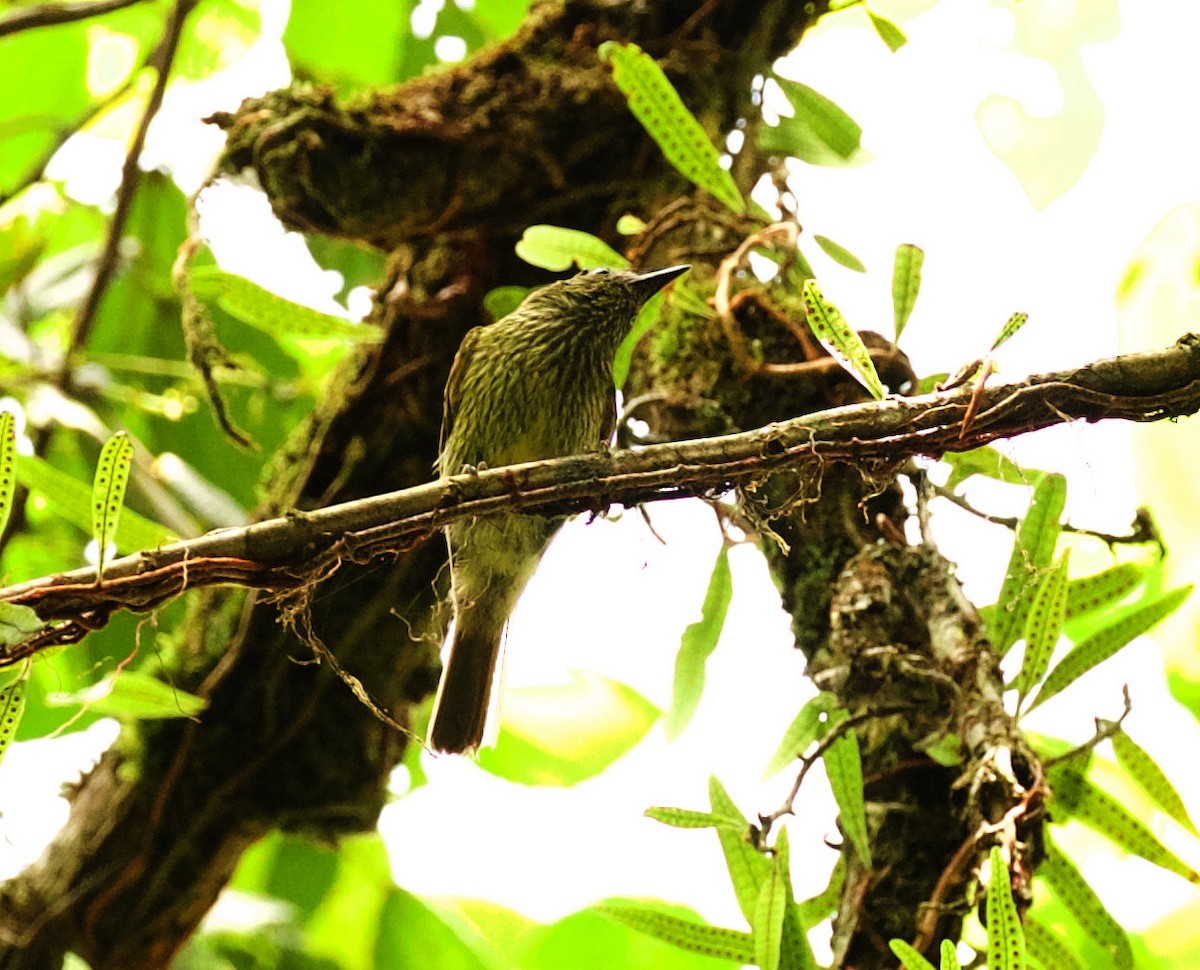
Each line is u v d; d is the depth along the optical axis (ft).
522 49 26.45
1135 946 31.71
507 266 27.32
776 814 18.15
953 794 19.42
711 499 17.44
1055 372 16.75
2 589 15.60
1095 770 29.63
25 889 28.04
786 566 22.77
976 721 18.62
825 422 16.83
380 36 32.71
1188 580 25.75
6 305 34.42
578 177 26.35
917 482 21.58
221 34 34.83
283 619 17.44
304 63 32.86
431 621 27.30
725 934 18.65
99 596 15.71
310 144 24.82
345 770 28.30
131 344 35.29
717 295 23.57
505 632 25.94
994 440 16.83
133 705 20.36
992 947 15.65
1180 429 25.67
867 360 17.12
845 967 19.07
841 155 26.35
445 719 25.34
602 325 25.38
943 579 20.66
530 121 25.66
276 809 28.45
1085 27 27.61
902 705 19.52
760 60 26.81
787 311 24.27
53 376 31.12
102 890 27.94
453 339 27.45
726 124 26.84
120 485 15.60
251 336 34.91
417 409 27.50
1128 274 27.32
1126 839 19.56
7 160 35.12
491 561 25.22
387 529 16.63
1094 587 20.25
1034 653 18.86
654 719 35.50
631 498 17.24
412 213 25.75
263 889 35.09
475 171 25.68
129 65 35.14
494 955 34.73
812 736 20.43
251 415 34.17
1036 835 17.94
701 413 23.97
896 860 19.43
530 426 25.86
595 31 26.61
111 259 30.66
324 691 27.78
